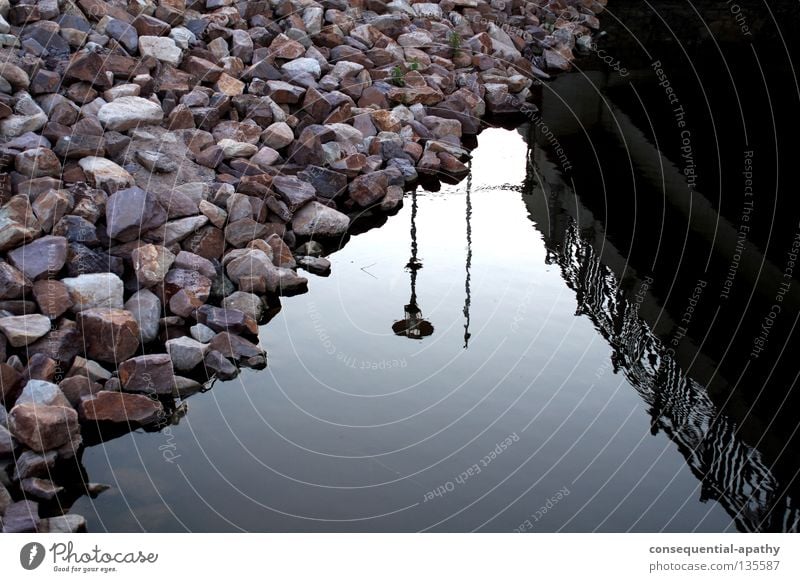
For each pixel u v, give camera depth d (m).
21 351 3.22
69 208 3.79
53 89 4.37
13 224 3.53
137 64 4.85
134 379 3.24
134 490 2.80
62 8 4.93
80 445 2.97
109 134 4.29
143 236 3.88
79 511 2.70
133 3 5.25
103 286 3.53
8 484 2.77
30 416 2.84
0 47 4.44
